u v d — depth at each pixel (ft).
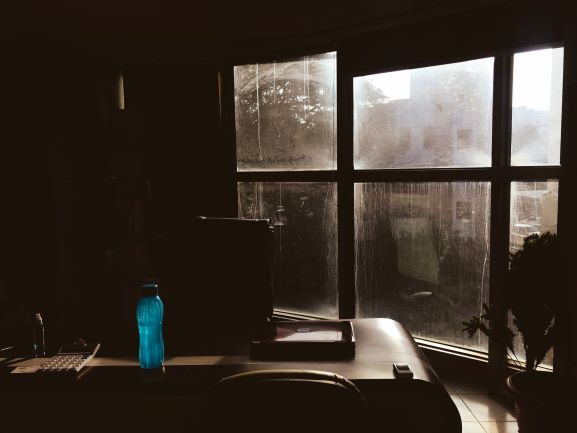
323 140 14.39
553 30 10.06
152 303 6.00
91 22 11.89
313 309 15.25
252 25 12.51
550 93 10.69
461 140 12.17
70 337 7.34
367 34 13.00
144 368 5.97
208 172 15.46
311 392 3.15
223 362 6.12
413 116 12.87
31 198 12.87
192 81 15.37
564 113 9.74
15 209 12.89
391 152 13.33
